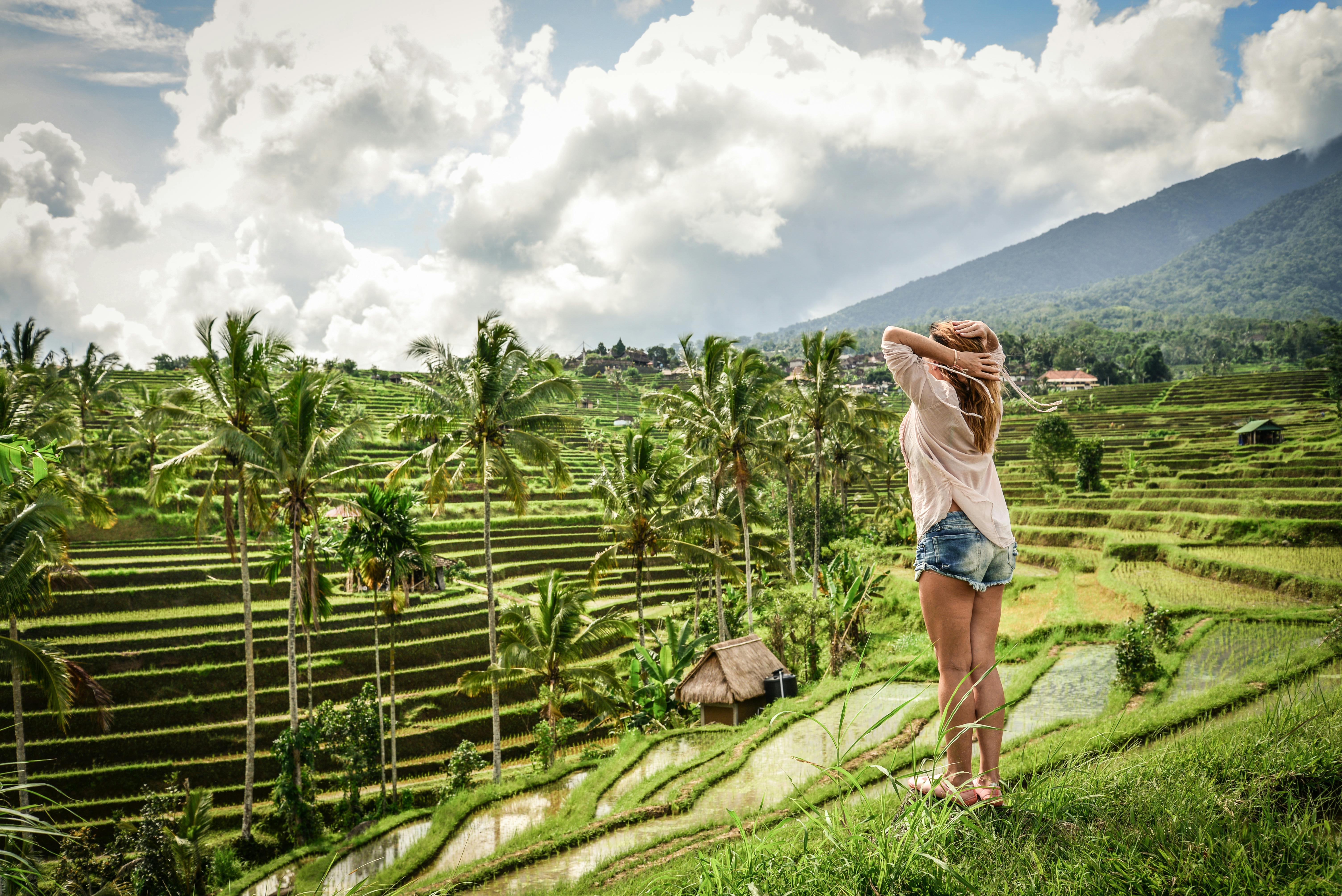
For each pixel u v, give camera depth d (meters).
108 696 24.25
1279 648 19.34
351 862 19.50
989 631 2.67
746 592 40.16
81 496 24.72
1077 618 26.00
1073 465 72.19
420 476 66.44
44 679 22.09
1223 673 17.45
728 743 16.62
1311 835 2.11
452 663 41.72
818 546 40.69
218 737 34.16
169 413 24.98
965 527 2.58
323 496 29.22
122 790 31.41
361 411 80.62
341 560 39.69
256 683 38.12
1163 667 17.75
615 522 37.53
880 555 43.31
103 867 21.67
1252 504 42.47
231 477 27.48
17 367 26.31
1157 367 165.88
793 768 14.23
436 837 16.36
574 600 29.84
